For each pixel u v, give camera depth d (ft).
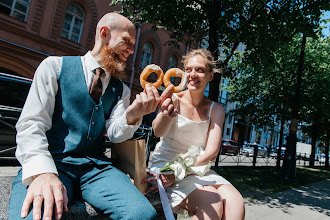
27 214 2.71
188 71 5.68
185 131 5.65
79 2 41.75
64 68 4.10
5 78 13.92
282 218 12.93
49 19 37.50
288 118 36.60
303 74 35.96
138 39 51.08
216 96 22.16
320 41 36.83
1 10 32.65
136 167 4.71
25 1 34.88
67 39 39.96
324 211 15.46
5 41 32.32
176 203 4.81
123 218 3.42
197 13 23.62
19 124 3.57
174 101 5.97
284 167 27.73
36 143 3.40
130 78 50.70
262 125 38.70
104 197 3.73
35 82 3.81
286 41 21.53
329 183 29.48
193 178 5.04
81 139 4.05
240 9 22.99
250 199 16.05
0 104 13.28
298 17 20.21
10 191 4.20
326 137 62.23
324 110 35.45
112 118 4.72
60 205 2.84
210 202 4.31
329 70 36.01
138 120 4.25
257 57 22.74
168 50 59.21
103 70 4.50
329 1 19.06
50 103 3.89
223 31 22.99
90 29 43.34
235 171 27.14
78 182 4.05
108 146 14.12
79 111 4.08
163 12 23.08
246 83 38.81
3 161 13.33
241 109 38.75
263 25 21.80
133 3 24.18
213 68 5.81
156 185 5.16
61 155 3.97
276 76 37.45
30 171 3.12
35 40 36.01
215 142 5.34
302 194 20.02
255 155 38.06
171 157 5.76
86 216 3.66
